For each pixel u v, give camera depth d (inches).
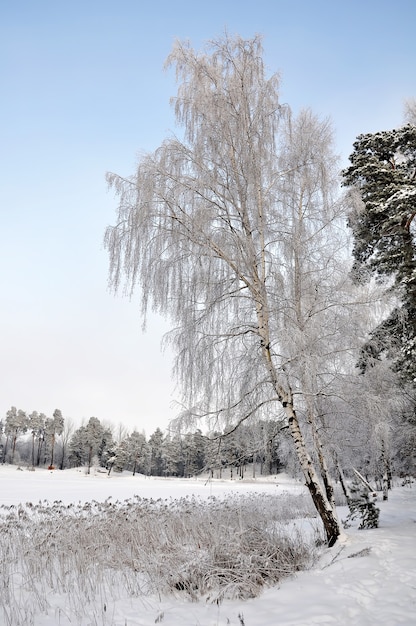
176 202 313.4
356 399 303.3
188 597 214.1
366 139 472.4
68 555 262.5
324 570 234.8
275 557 249.9
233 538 254.4
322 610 174.6
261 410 295.9
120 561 257.0
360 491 385.7
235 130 325.7
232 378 299.9
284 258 319.6
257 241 321.1
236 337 306.5
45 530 305.9
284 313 294.0
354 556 247.3
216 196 322.7
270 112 331.3
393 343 350.9
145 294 312.7
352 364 312.5
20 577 247.0
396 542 264.5
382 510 522.9
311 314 297.9
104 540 287.0
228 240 314.7
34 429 3794.3
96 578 238.8
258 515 366.6
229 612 187.6
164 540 277.1
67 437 3838.6
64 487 1289.4
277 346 287.9
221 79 335.9
